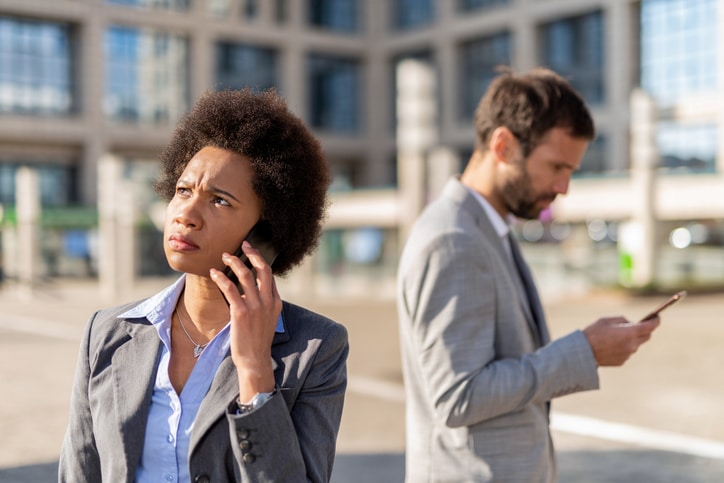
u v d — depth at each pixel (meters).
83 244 38.53
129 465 1.54
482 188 2.47
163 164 1.67
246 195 1.57
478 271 2.24
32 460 6.53
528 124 2.37
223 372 1.54
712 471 6.14
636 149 22.62
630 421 7.82
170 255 1.56
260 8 50.00
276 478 1.46
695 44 37.94
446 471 2.25
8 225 32.09
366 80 53.53
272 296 1.51
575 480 5.95
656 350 12.27
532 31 44.97
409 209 14.11
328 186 1.74
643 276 22.12
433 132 14.14
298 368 1.56
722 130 36.66
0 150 43.16
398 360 11.45
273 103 1.64
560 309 18.80
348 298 23.73
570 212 27.00
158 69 46.97
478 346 2.20
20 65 43.31
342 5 53.16
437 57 50.38
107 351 1.64
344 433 7.29
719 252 22.98
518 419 2.25
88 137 44.62
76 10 44.03
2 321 17.12
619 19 40.47
